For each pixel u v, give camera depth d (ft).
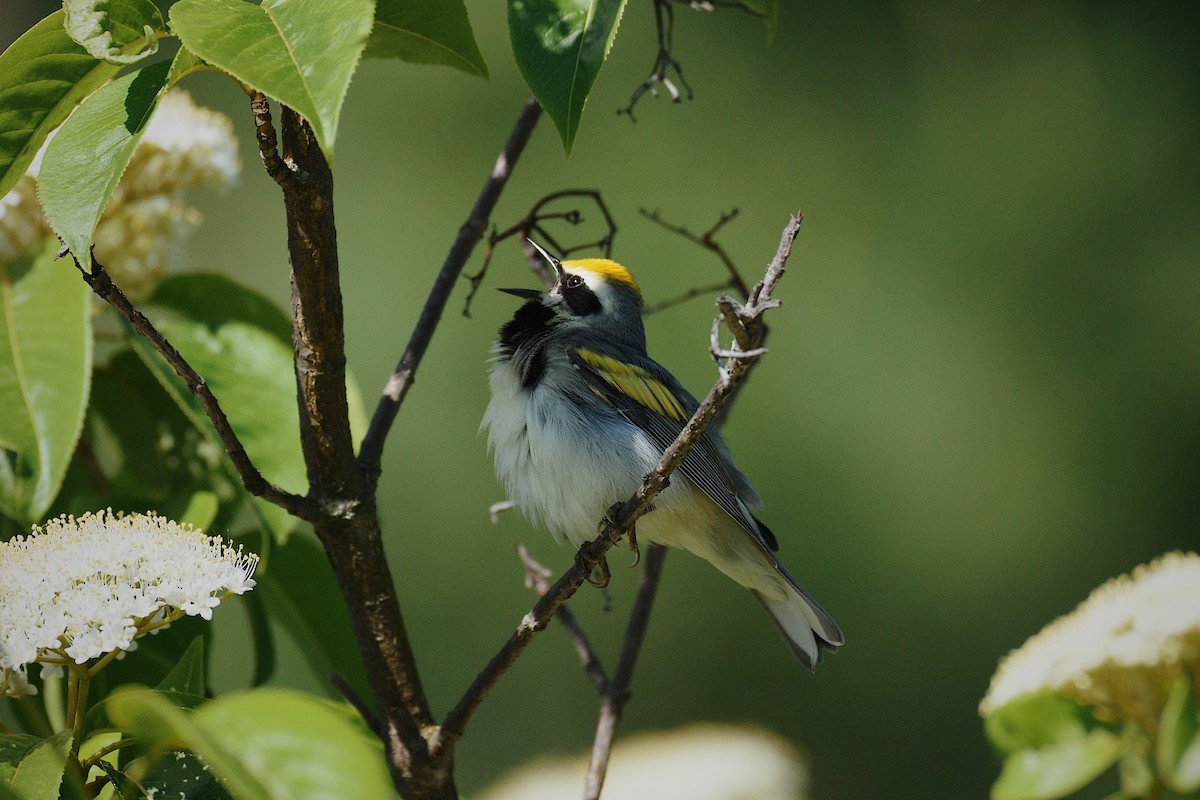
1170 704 15.87
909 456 51.29
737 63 52.44
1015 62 53.78
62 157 11.94
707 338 48.75
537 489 21.83
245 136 46.73
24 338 16.66
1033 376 52.03
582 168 50.21
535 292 24.52
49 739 11.92
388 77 49.98
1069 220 52.65
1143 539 51.62
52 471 16.11
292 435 17.57
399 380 15.89
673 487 21.25
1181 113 53.11
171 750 12.48
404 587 46.14
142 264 19.13
